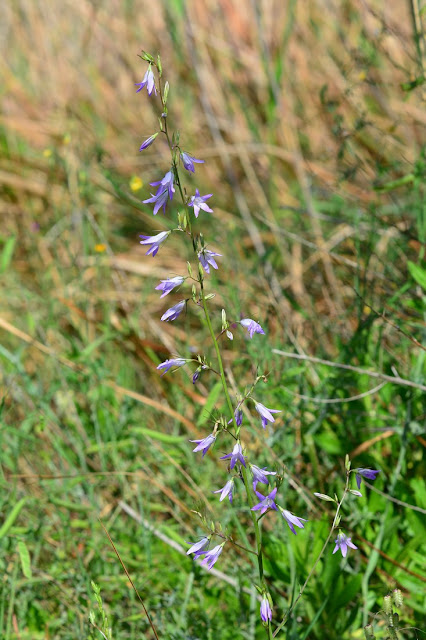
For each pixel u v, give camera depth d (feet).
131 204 12.62
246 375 10.82
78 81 17.57
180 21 15.74
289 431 9.34
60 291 12.97
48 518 9.22
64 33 17.80
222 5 17.35
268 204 14.84
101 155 13.62
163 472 9.92
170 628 7.77
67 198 14.56
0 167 15.44
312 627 7.55
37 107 17.67
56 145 15.70
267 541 8.30
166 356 11.53
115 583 8.44
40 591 8.40
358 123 11.46
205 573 8.28
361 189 13.73
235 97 16.62
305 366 9.59
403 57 14.24
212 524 5.57
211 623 7.91
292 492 9.04
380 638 7.54
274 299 10.85
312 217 12.79
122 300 11.89
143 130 16.74
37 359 12.28
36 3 18.11
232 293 10.52
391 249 11.29
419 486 8.25
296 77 16.12
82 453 9.61
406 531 8.55
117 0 17.89
